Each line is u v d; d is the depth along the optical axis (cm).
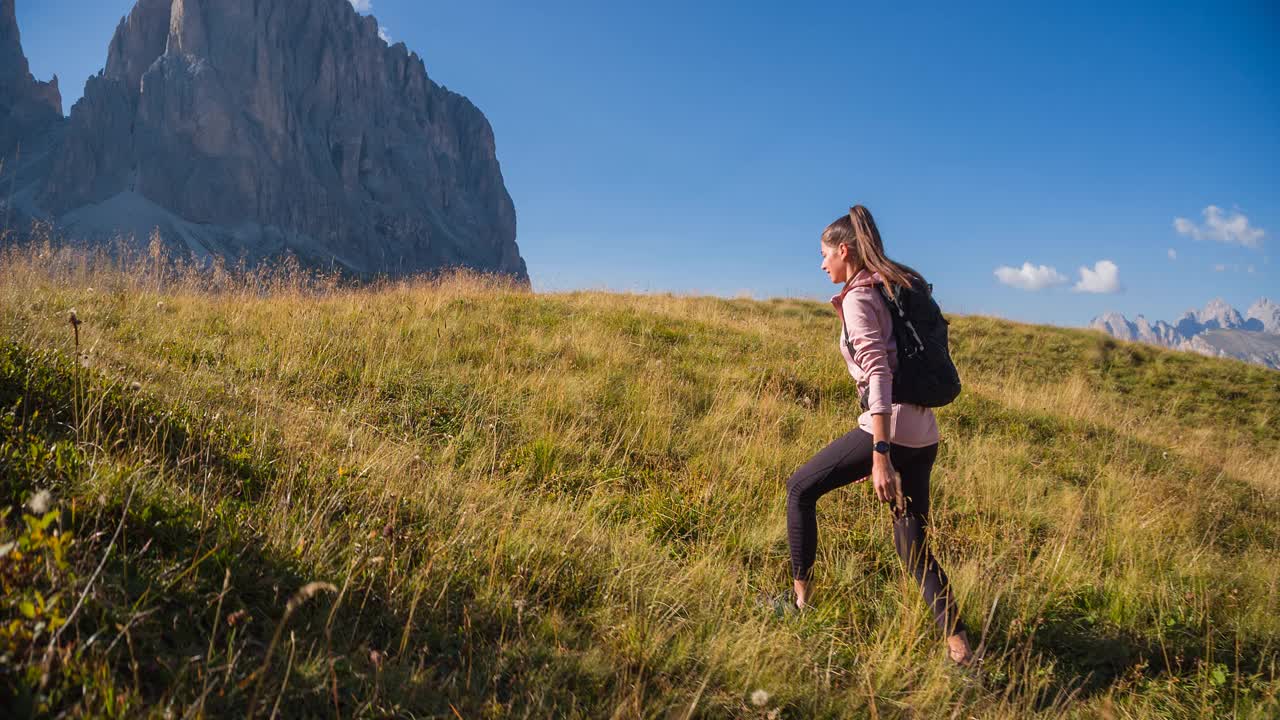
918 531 310
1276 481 781
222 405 436
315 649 218
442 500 364
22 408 323
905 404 299
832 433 648
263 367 598
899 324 296
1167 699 289
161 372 487
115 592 204
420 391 599
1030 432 802
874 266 303
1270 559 500
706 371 818
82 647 171
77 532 227
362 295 1030
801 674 275
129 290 861
